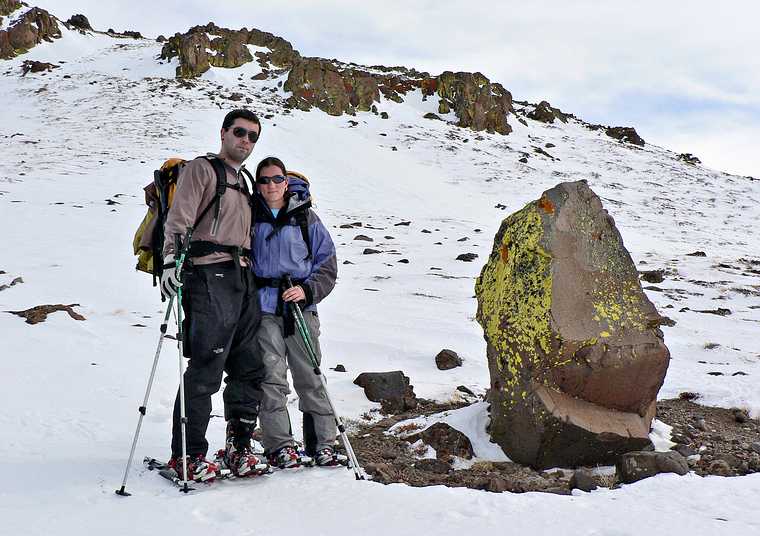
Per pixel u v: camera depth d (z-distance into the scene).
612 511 4.10
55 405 6.42
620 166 53.00
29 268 14.38
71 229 20.50
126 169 35.34
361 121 55.91
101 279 13.72
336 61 75.94
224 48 63.62
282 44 68.31
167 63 64.69
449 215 33.72
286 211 5.17
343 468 5.06
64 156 38.28
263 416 5.09
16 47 70.00
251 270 5.08
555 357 5.72
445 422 6.50
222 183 4.80
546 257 5.93
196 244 4.79
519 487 4.95
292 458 4.98
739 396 7.67
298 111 54.53
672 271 20.47
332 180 39.94
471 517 4.00
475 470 5.68
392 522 3.93
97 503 4.24
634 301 6.04
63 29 76.62
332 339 10.31
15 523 3.86
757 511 4.08
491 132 59.28
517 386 5.83
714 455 5.82
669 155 61.41
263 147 44.72
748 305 15.66
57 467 4.90
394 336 10.75
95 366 7.79
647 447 5.76
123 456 5.24
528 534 3.72
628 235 30.41
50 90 58.09
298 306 5.13
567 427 5.57
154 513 4.08
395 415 7.32
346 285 15.79
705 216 38.66
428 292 15.32
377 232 26.77
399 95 63.25
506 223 6.42
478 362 9.45
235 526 3.89
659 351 5.87
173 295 4.60
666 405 7.50
